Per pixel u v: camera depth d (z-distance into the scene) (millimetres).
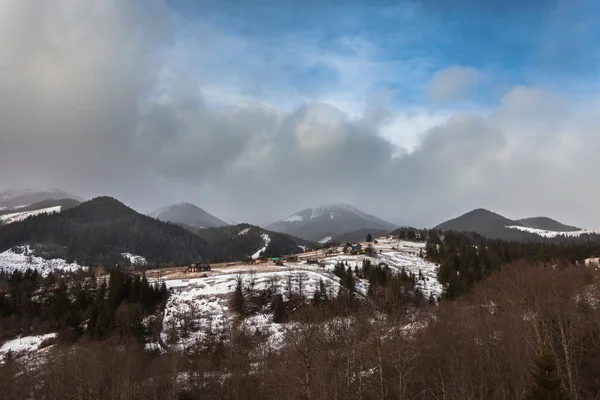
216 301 119625
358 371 53250
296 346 48281
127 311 103750
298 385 47062
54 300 126750
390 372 56250
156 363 82000
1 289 145125
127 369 71562
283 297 117562
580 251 169750
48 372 74250
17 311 121438
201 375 74562
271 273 147250
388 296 69250
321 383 46062
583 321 64312
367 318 62969
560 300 63750
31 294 135500
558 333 57812
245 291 123875
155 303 119875
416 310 92062
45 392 69812
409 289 124438
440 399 55688
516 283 87312
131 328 98438
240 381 68812
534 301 66625
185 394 71688
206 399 69062
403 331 66250
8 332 110438
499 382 56312
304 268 158500
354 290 120250
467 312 80375
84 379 65875
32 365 82500
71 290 136625
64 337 96375
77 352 78438
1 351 99375
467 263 149625
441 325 69625
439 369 57219
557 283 80000
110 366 71688
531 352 57156
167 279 149625
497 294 89062
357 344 55750
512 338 61656
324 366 49656
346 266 166000
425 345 62125
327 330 63031
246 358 78188
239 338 91125
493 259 159250
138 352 84625
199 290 130125
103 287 131125
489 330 67125
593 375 56812
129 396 64250
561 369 51656
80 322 108812
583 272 97125
